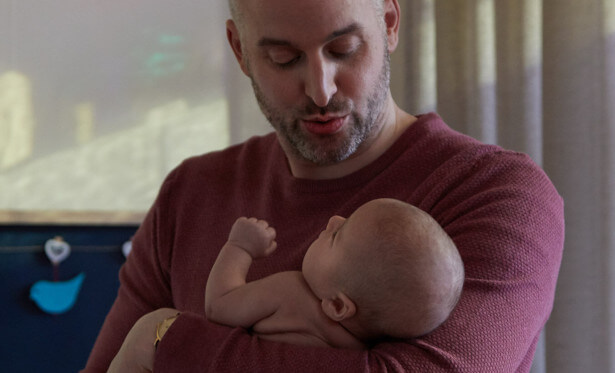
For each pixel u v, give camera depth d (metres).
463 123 2.36
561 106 1.89
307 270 0.97
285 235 1.14
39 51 2.96
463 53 2.37
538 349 2.00
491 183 1.02
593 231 1.82
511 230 0.93
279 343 0.87
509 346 0.87
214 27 3.24
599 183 1.81
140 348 0.96
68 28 3.01
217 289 0.99
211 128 3.21
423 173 1.08
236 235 1.02
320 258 0.96
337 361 0.83
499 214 0.95
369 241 0.90
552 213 0.99
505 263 0.91
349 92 1.03
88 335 2.96
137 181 3.09
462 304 0.87
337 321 0.93
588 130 1.84
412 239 0.89
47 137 2.96
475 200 0.98
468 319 0.86
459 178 1.04
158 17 3.15
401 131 1.16
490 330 0.86
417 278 0.87
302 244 1.11
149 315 1.02
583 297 1.82
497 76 2.16
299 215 1.15
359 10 1.00
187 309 1.18
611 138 1.80
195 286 1.20
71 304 2.92
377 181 1.10
